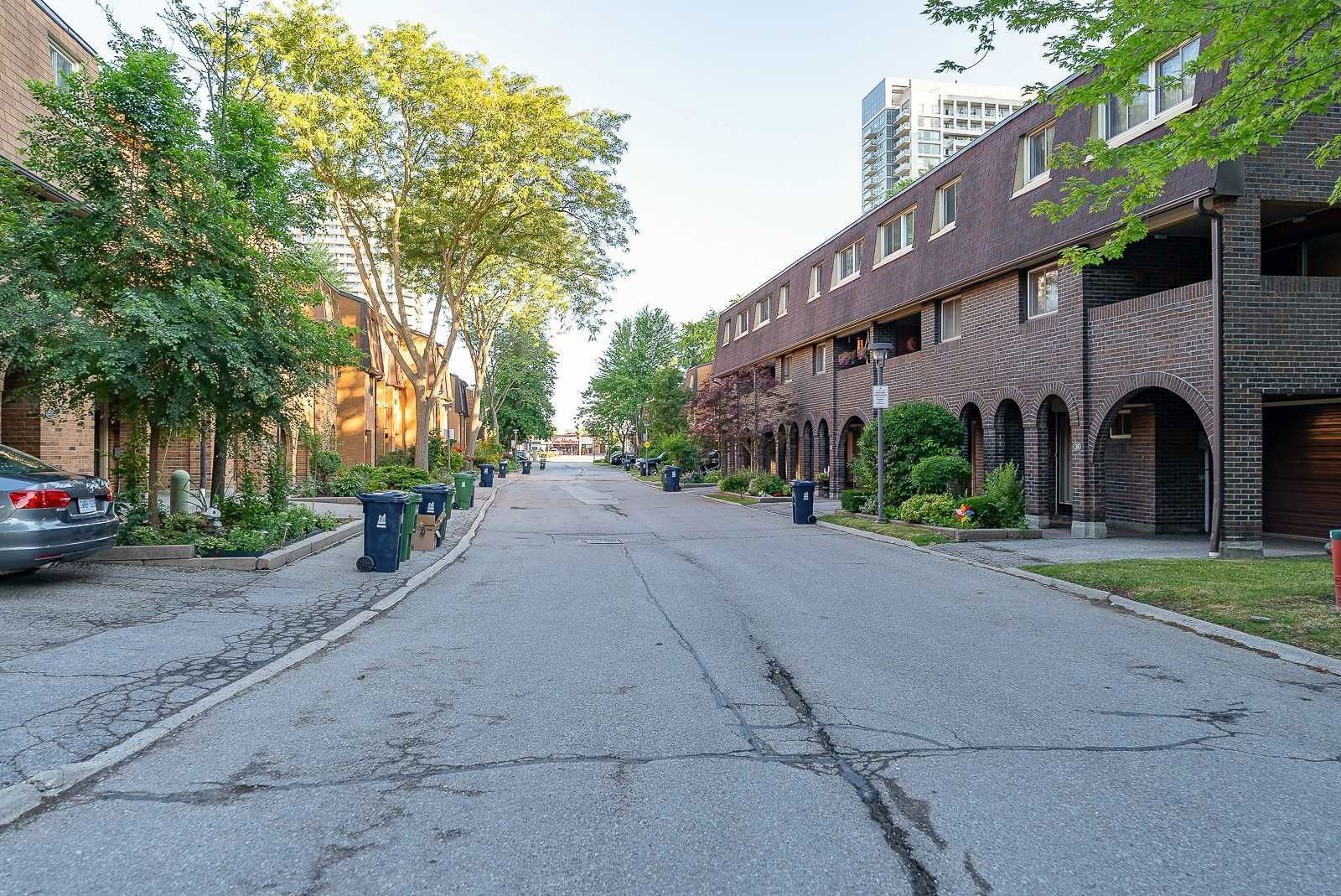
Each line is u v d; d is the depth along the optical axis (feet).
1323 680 21.22
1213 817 13.06
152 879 10.99
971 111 460.55
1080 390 52.11
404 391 152.66
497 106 78.18
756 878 11.08
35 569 32.81
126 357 33.12
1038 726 17.51
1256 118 27.89
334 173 79.41
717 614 29.48
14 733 16.33
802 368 103.14
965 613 29.84
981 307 63.67
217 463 45.03
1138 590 32.24
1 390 38.88
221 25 47.39
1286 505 52.95
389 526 37.73
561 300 126.11
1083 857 11.73
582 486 131.85
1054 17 29.50
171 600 29.40
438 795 13.74
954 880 11.06
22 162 43.78
